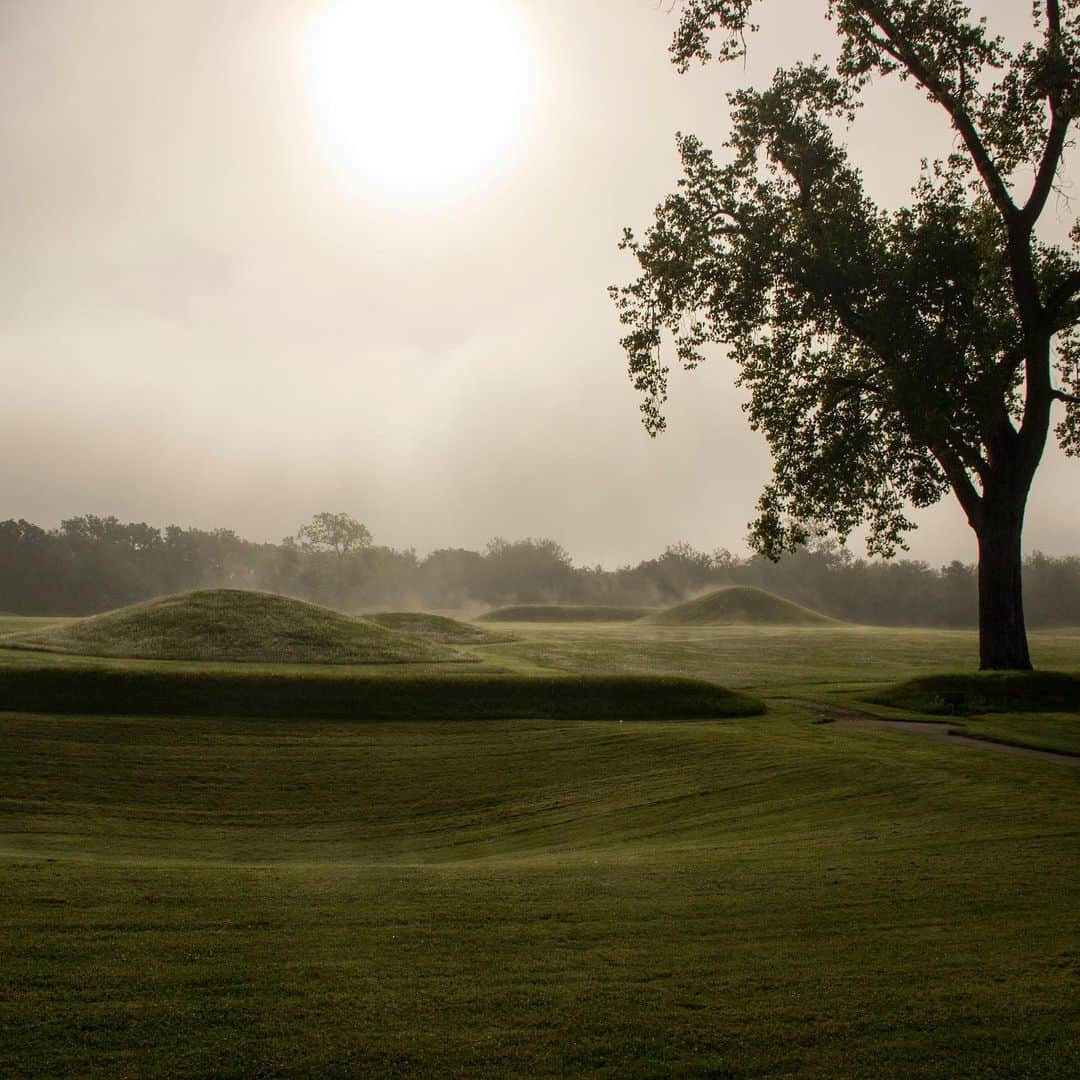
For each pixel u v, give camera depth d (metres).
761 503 33.94
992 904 9.19
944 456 30.78
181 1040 5.95
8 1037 5.89
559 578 198.88
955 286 29.95
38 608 155.25
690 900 9.42
